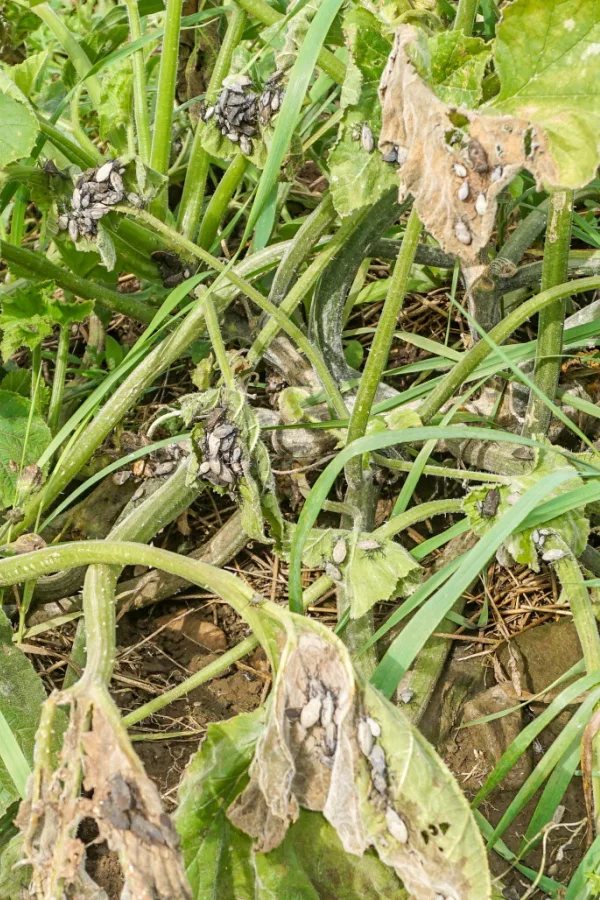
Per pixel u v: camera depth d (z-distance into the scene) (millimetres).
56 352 1000
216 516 917
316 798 684
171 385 964
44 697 751
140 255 890
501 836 778
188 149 1013
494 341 788
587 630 756
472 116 679
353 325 1004
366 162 752
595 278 784
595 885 687
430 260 907
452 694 834
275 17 807
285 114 756
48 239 988
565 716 824
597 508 818
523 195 909
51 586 850
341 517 858
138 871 632
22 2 898
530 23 681
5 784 724
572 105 684
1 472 820
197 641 874
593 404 884
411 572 762
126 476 879
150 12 952
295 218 1041
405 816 659
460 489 903
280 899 693
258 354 840
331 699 671
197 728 829
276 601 886
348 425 816
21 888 710
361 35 731
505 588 877
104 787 641
